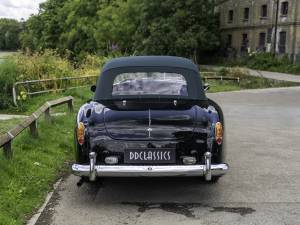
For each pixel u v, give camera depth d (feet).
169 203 18.26
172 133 17.51
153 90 20.24
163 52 183.11
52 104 36.78
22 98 54.19
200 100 19.98
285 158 26.53
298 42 152.05
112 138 17.54
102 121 17.90
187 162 17.60
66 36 265.75
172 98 19.95
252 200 18.52
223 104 60.85
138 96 20.10
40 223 16.05
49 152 26.53
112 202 18.43
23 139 27.37
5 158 22.12
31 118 27.73
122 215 16.90
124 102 19.36
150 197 19.06
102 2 246.27
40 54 72.33
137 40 194.90
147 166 17.22
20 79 60.13
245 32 184.03
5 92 55.06
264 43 171.94
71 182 21.33
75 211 17.34
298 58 148.15
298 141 32.27
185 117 17.92
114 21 215.31
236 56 187.32
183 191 19.83
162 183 21.02
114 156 17.56
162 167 17.16
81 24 252.21
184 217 16.61
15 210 16.76
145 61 21.06
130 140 17.48
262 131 36.88
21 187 19.25
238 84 104.53
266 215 16.72
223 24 201.36
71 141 30.19
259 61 158.10
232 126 39.73
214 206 17.81
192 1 186.50
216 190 19.93
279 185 20.72
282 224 15.80
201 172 17.42
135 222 16.14
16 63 63.21
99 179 19.65
